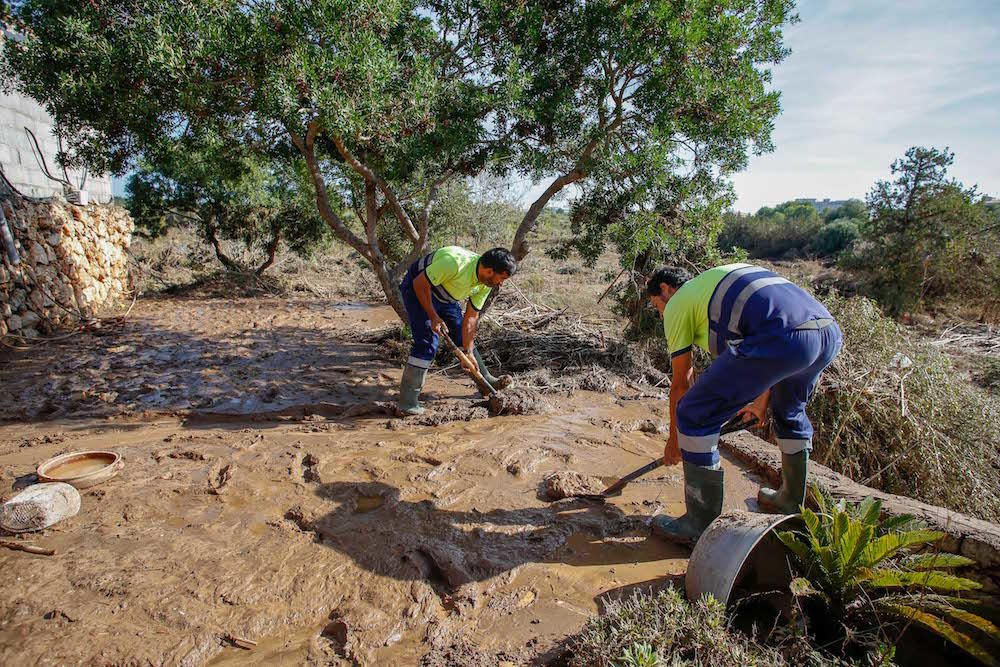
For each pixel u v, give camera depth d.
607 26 5.74
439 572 2.79
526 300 9.04
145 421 4.80
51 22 5.19
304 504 3.34
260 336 8.20
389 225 11.17
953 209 11.16
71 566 2.72
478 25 6.43
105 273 9.95
